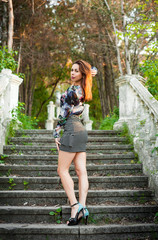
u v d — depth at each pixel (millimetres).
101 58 13703
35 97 18844
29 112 15383
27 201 3016
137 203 3041
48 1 13398
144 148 3672
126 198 3107
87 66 2691
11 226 2516
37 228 2480
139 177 3412
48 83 19406
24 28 12688
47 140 4445
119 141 4605
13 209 2746
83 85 2652
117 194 3092
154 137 3322
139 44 8547
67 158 2541
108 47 12562
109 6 9570
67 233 2480
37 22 13297
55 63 16578
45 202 3014
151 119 3449
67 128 2584
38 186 3301
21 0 12305
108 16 9820
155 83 4914
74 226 2543
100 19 12031
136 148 4074
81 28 13633
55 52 15750
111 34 12211
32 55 13953
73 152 2537
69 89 2615
